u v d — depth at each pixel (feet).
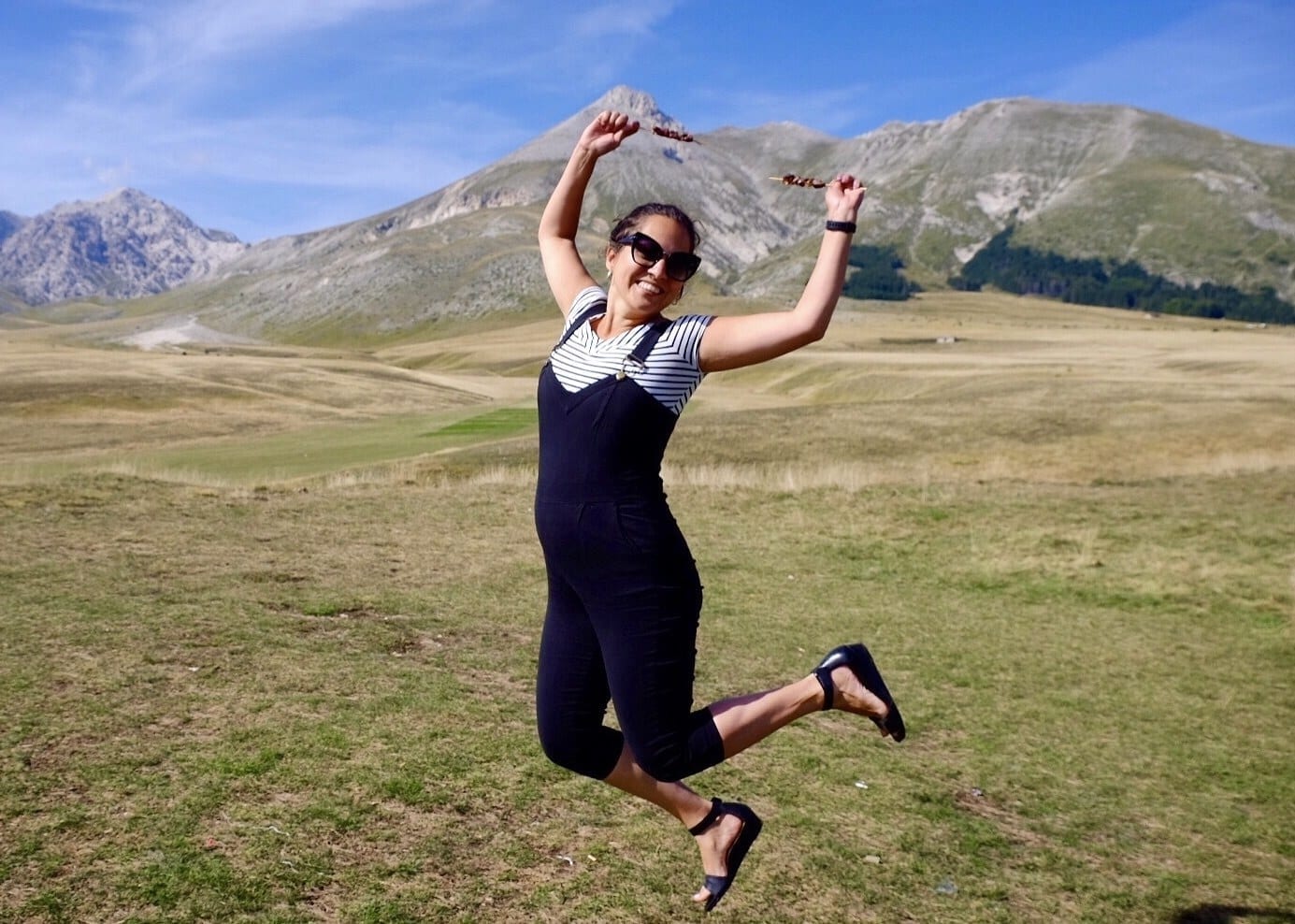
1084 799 19.44
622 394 9.55
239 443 117.29
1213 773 21.25
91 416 146.00
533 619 28.78
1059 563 40.47
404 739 18.08
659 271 9.71
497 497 50.14
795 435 91.61
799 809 17.42
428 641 25.71
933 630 31.73
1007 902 15.02
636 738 9.91
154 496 45.06
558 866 14.28
